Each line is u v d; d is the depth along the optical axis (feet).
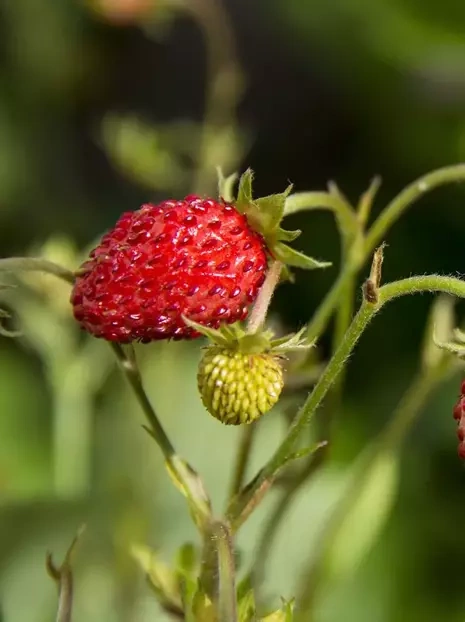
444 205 0.96
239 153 0.74
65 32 1.08
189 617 0.42
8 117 1.04
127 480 0.65
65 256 0.63
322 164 1.09
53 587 0.63
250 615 0.42
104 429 0.70
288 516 0.62
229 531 0.41
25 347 0.86
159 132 0.81
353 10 1.00
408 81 1.01
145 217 0.43
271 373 0.42
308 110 1.11
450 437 0.80
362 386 0.88
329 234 0.93
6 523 0.64
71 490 0.65
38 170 1.04
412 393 0.55
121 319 0.43
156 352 0.67
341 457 0.81
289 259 0.43
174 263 0.42
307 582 0.55
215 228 0.43
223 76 0.73
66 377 0.66
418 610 0.70
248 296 0.43
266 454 0.64
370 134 1.05
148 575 0.47
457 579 0.72
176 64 1.19
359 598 0.70
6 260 0.43
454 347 0.42
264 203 0.43
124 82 1.14
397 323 0.90
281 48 1.12
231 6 1.14
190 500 0.43
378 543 0.74
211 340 0.42
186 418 0.71
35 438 0.81
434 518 0.76
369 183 1.03
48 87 1.08
